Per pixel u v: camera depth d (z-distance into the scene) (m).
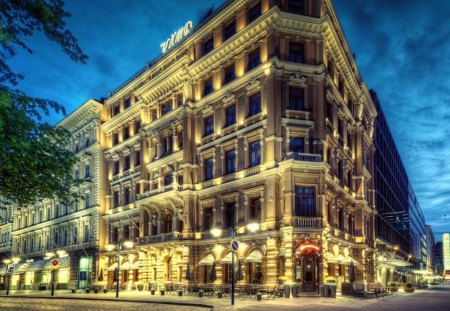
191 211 43.38
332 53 42.69
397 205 98.19
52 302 33.72
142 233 50.16
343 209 44.16
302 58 39.16
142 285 46.81
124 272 54.34
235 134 40.56
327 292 32.66
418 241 145.62
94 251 58.59
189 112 45.34
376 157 70.31
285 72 38.06
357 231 47.50
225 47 42.19
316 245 34.06
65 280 64.38
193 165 44.56
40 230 74.44
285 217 34.66
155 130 51.12
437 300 33.31
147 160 52.16
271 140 36.56
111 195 60.03
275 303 27.72
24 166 13.35
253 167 38.28
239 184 39.28
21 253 77.94
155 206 48.06
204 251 42.09
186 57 45.91
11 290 68.62
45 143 13.41
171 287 42.25
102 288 53.12
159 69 52.97
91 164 62.91
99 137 62.19
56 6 12.65
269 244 35.38
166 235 44.84
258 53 39.97
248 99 40.12
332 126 40.91
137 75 57.28
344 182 45.34
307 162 35.12
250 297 33.22
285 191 35.19
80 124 67.38
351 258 42.22
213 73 44.34
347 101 48.84
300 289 33.69
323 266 34.53
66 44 12.91
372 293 35.25
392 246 78.50
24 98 11.84
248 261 36.41
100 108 63.12
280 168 35.53
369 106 56.84
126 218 55.72
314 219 34.94
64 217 67.06
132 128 57.28
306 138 37.47
